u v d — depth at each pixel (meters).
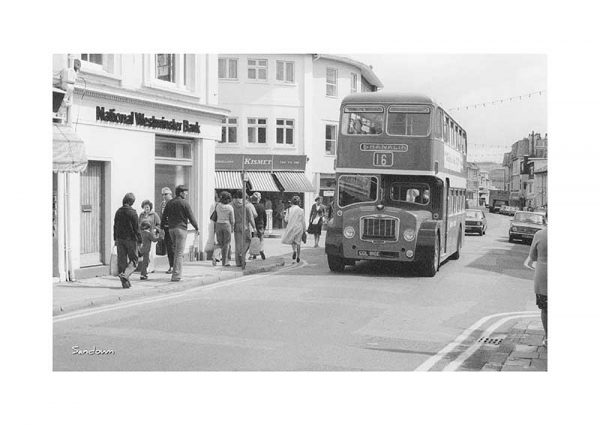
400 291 14.59
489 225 34.88
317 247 26.23
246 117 36.59
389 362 8.49
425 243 16.78
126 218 13.70
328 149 39.38
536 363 8.21
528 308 12.86
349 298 13.46
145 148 17.89
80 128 15.77
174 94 19.09
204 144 20.61
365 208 17.08
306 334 10.05
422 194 17.55
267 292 14.13
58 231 14.80
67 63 14.92
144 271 15.33
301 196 37.69
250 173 36.34
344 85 39.94
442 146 17.81
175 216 14.99
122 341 9.43
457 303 13.23
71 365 8.19
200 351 8.91
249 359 8.53
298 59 37.44
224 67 36.28
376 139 17.33
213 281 15.78
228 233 18.31
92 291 13.29
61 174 14.84
